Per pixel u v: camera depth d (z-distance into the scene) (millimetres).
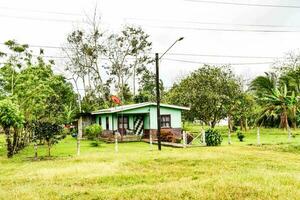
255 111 46906
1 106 22750
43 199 10664
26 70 31688
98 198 10688
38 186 12898
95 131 40406
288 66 57406
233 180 12555
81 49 58469
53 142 23172
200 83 41844
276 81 48906
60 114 34219
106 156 22078
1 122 22969
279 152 24844
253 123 50938
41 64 34406
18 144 27281
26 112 30031
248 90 50781
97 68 60062
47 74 33781
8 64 31797
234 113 44562
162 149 26656
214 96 40750
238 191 10859
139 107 37344
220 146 28188
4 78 31062
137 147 29812
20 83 30531
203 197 10312
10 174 16234
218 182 12156
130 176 14758
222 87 42000
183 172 15656
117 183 13414
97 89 61125
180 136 36594
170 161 19031
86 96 60562
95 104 59438
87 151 26875
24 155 24797
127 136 36781
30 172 16438
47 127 22625
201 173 15375
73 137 44969
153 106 37906
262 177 13148
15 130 25156
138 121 39531
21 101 29594
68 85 51906
